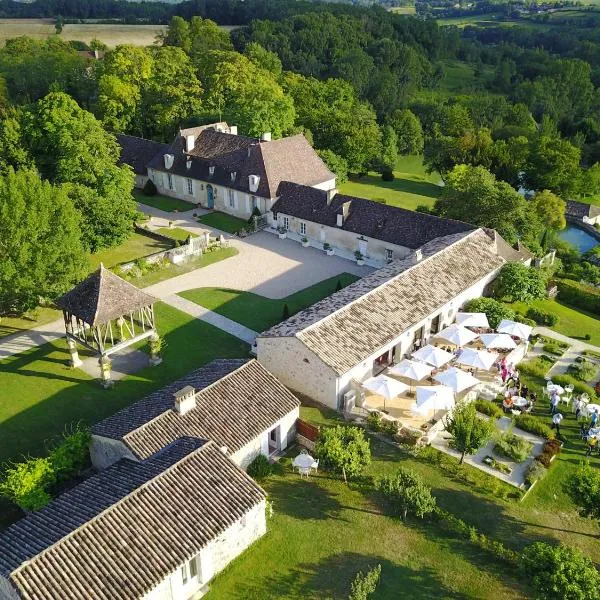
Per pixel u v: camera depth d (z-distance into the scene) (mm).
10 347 51219
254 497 31172
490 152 105625
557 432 42219
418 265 54438
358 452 36500
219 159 84312
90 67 133250
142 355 50375
